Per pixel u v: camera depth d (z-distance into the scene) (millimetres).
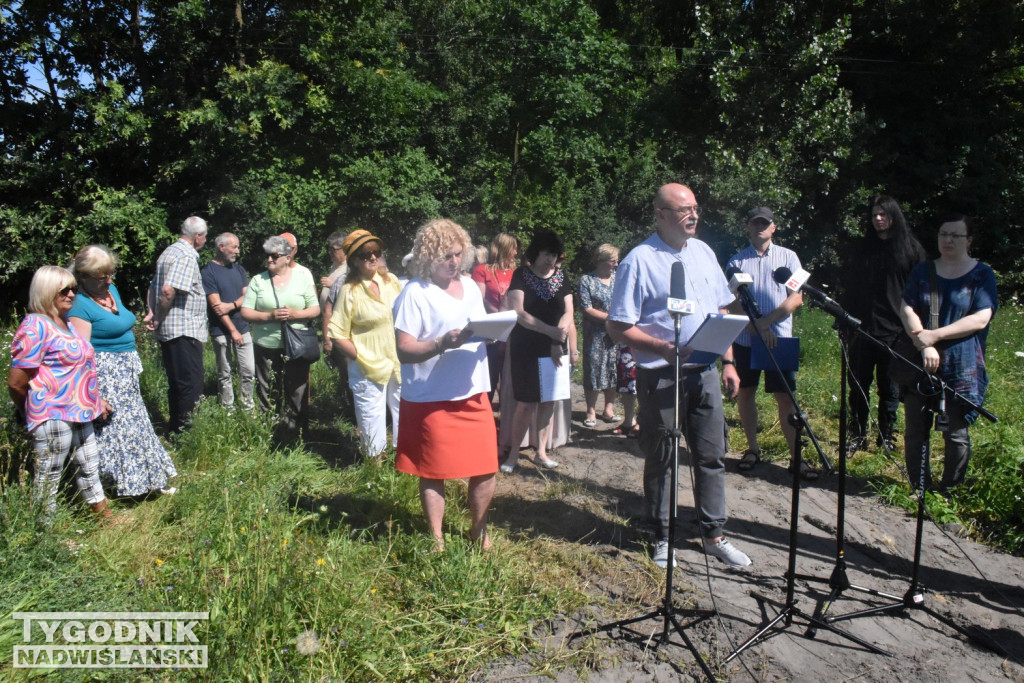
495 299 6359
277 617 3285
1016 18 16891
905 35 17641
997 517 4906
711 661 3381
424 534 4094
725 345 3535
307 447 6117
